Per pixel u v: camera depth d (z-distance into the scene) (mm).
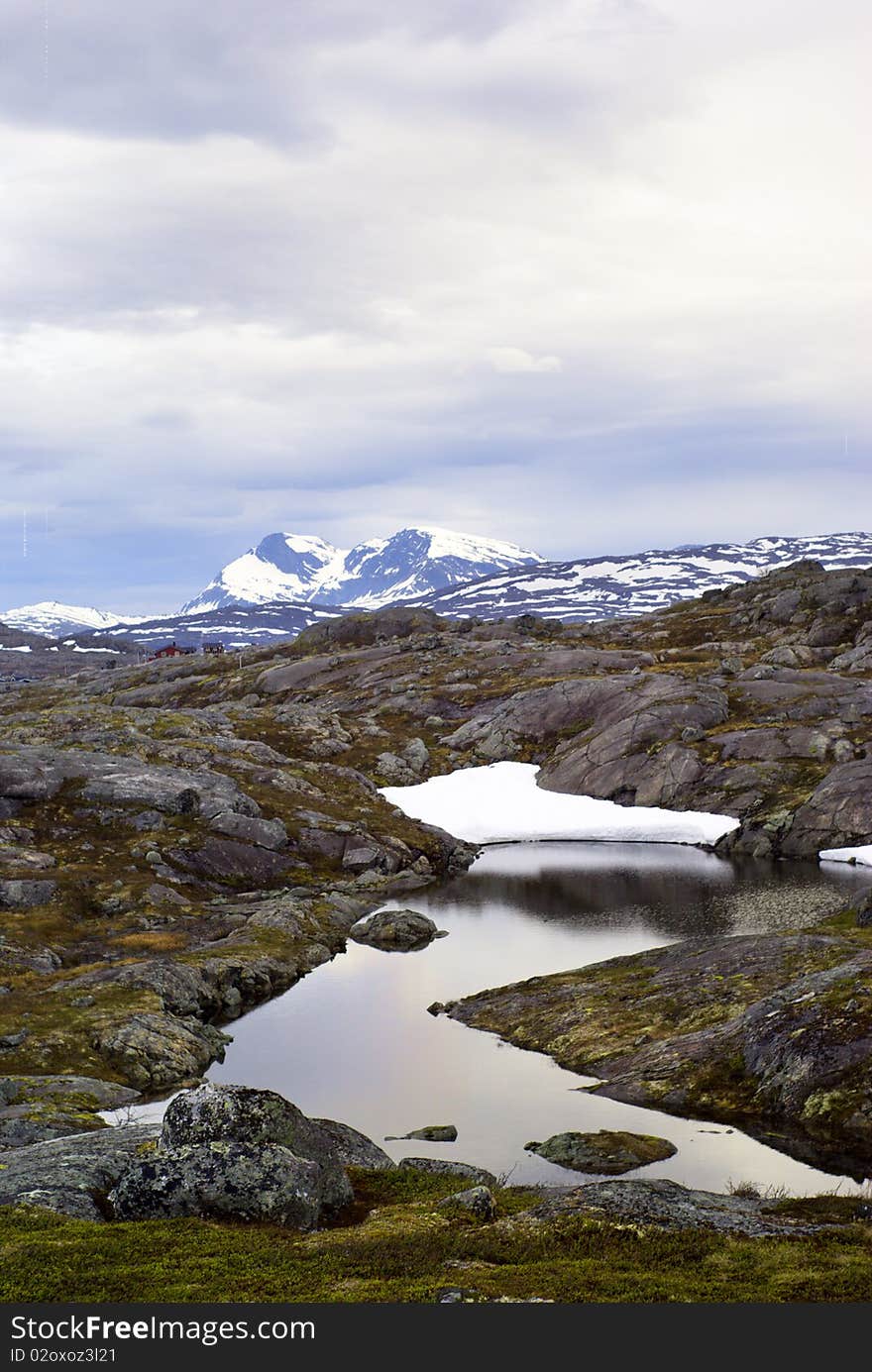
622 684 156750
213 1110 31812
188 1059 54031
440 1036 59156
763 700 145250
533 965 73438
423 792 137750
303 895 95375
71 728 154250
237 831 104000
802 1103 43938
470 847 119812
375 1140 43844
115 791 105125
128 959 71938
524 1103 48188
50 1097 47406
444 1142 43438
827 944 59844
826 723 131500
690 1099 47031
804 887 94062
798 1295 23547
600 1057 53250
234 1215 29609
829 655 174125
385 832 114688
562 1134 43031
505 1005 63375
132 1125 40406
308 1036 59594
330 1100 49125
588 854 116312
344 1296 23328
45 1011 58531
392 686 184375
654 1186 33969
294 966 73375
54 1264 25000
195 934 78938
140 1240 26953
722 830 118625
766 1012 50594
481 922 87125
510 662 190375
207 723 155750
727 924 81062
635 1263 26031
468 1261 26188
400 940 82125
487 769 144375
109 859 94875
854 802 110312
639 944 77062
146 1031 55469
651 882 99875
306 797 121938
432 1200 32906
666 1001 57875
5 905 81938
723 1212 31422
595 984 63781
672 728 137875
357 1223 30984
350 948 80875
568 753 142375
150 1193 29906
